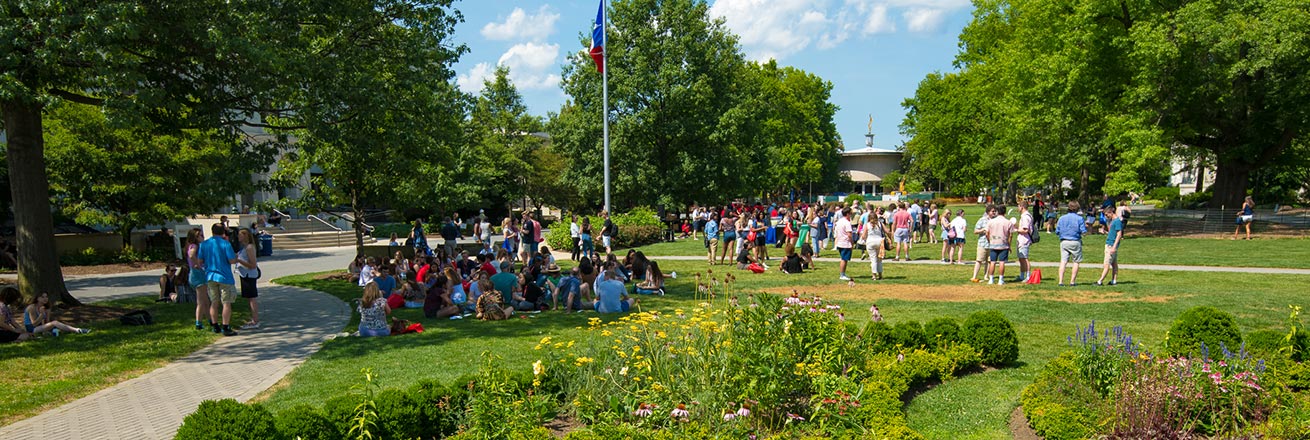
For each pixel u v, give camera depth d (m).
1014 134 32.81
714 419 5.51
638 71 35.31
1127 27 26.86
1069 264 18.33
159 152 21.88
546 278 13.53
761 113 41.00
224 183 13.50
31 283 12.10
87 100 12.14
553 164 47.34
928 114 56.47
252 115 13.30
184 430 4.58
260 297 15.30
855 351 6.71
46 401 7.26
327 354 9.20
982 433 6.05
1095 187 60.06
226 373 8.40
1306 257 18.75
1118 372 6.06
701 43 36.34
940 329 8.24
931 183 96.06
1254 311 10.74
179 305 13.80
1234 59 24.56
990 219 14.66
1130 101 26.00
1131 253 20.86
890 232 24.77
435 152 17.66
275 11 12.30
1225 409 5.66
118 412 6.90
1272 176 49.84
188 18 10.84
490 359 6.61
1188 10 23.98
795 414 5.90
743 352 5.84
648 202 36.88
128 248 23.45
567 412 6.45
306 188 19.09
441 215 40.94
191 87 12.16
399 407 5.67
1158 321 10.24
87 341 10.19
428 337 10.33
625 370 6.02
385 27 15.58
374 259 17.22
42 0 9.72
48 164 20.64
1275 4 23.38
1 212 24.55
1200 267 17.30
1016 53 31.92
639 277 16.55
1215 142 28.58
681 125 35.75
